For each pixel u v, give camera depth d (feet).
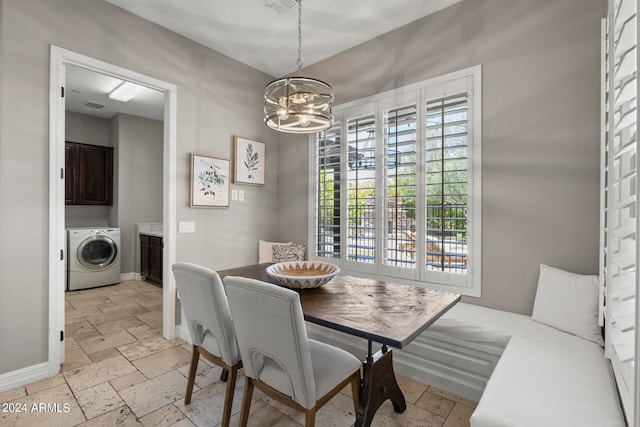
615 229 4.18
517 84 7.22
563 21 6.68
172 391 6.72
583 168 6.45
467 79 7.92
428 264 8.54
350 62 10.34
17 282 6.78
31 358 6.96
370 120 9.83
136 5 8.23
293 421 5.83
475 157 7.75
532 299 7.01
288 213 12.31
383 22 8.97
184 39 9.66
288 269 7.00
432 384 7.04
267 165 12.27
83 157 16.29
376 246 9.58
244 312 4.56
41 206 7.04
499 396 4.01
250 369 4.91
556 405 3.81
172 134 9.34
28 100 6.85
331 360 5.13
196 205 9.82
